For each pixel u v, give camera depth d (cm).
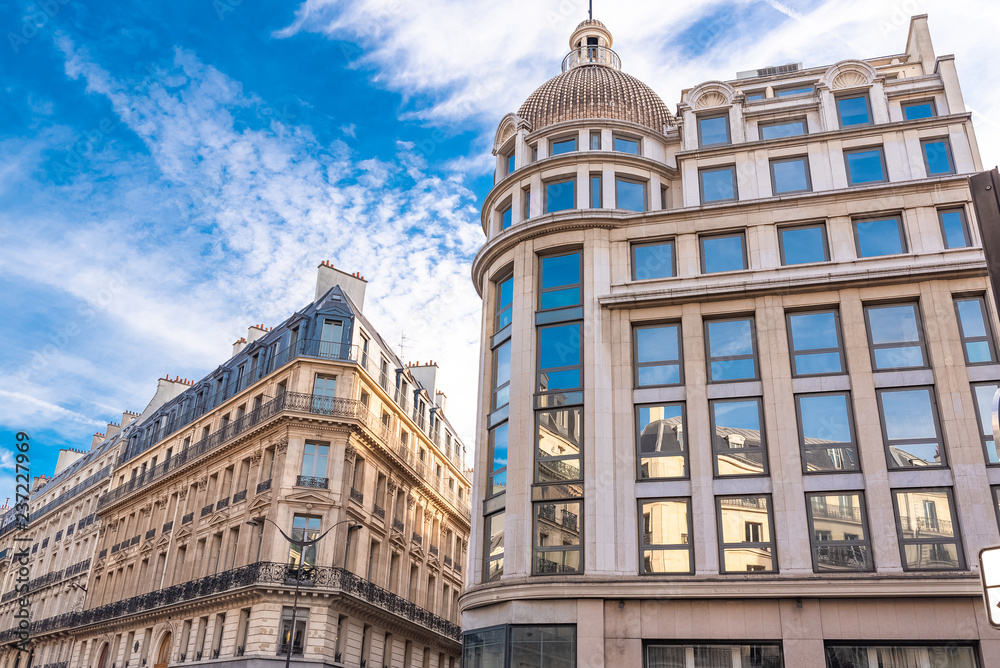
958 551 1956
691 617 2017
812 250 2416
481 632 2256
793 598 1972
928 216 2344
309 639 3478
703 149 2648
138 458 5350
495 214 2898
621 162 2705
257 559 3709
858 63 2656
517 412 2397
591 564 2123
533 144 2884
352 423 3928
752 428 2220
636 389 2352
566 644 2064
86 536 5797
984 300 2216
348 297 4525
